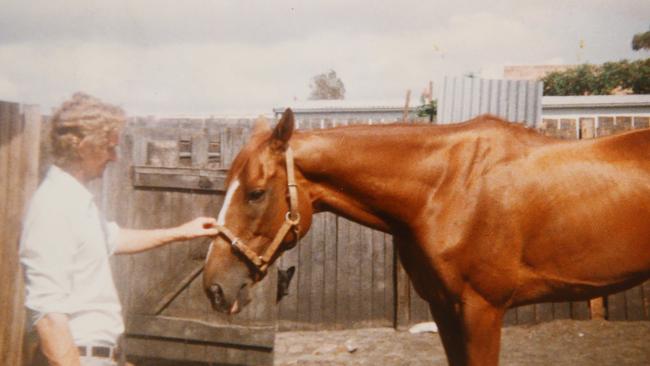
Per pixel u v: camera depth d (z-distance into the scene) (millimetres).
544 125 5887
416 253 2982
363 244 5707
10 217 3441
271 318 4301
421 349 5109
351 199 2965
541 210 2891
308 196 2902
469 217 2871
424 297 3084
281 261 5691
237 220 2742
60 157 2117
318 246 5691
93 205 2182
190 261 4328
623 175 2939
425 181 2920
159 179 4367
